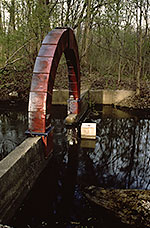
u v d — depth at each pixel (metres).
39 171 7.12
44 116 7.20
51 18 14.41
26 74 17.66
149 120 14.10
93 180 7.26
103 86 20.28
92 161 8.64
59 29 8.98
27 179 6.04
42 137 7.30
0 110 14.98
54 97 17.53
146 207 5.05
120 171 7.93
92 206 5.77
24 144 6.45
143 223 4.82
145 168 8.21
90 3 19.86
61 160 8.59
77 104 13.00
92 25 21.91
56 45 7.86
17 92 17.83
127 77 23.50
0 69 11.75
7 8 12.56
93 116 15.01
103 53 23.31
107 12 17.86
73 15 19.88
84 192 6.43
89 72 23.91
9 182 4.89
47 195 6.40
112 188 6.79
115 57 23.19
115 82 21.17
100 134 11.64
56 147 9.72
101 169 8.05
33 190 6.53
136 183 7.12
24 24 13.01
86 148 9.82
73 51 10.64
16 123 12.62
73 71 12.12
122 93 18.28
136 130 12.36
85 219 5.35
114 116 14.98
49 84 7.48
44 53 7.71
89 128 10.77
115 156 9.18
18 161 5.38
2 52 13.31
